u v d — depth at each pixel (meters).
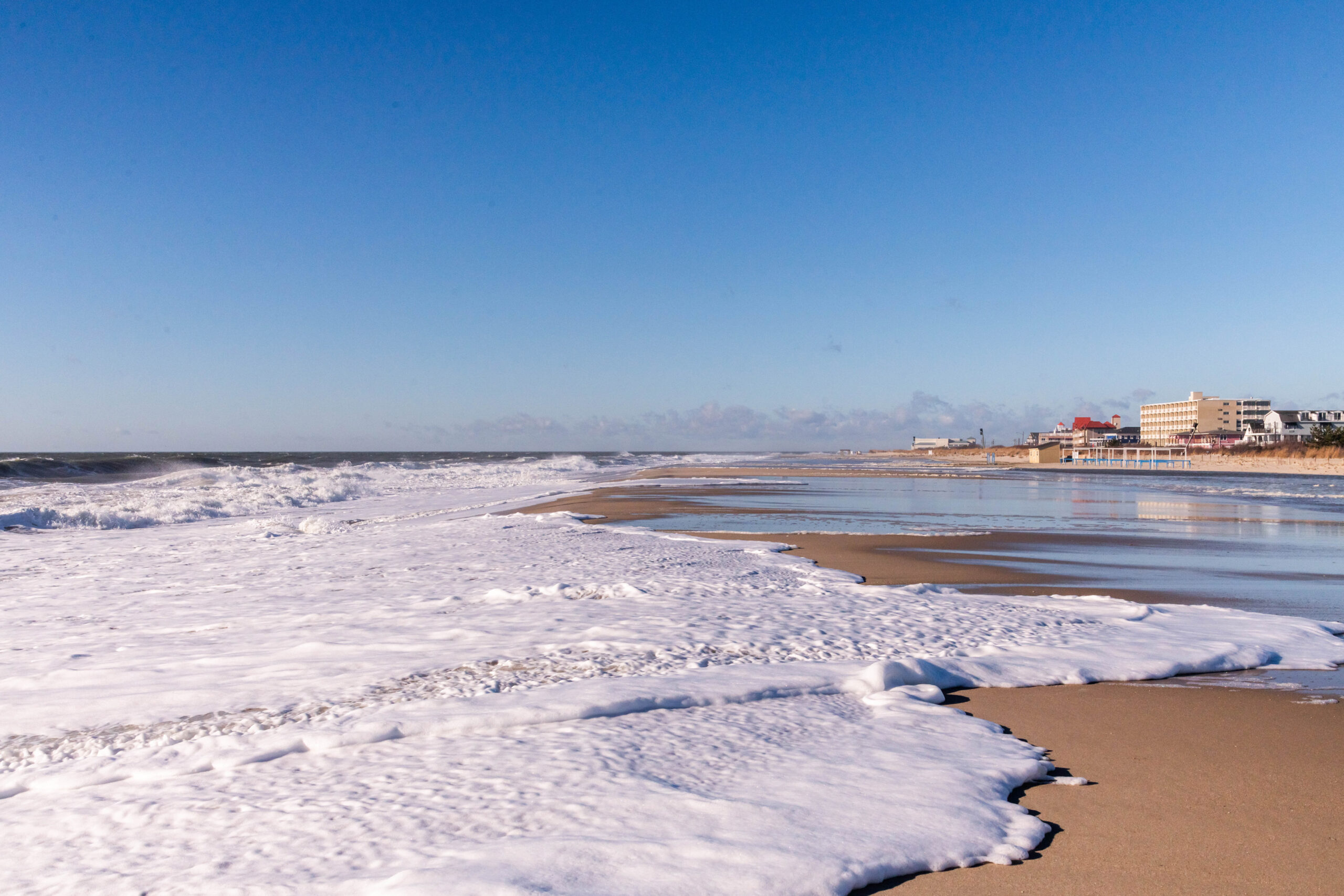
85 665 6.59
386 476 47.31
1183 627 8.05
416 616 8.28
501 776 4.00
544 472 54.56
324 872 3.03
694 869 3.04
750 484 39.31
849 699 5.55
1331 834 3.63
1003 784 4.07
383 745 4.55
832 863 3.13
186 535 18.30
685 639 7.08
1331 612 9.29
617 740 4.55
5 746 4.71
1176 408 142.00
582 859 3.09
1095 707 5.56
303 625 8.00
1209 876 3.23
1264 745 4.80
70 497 28.02
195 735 4.77
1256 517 22.67
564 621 7.87
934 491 35.06
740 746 4.48
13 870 3.17
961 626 7.84
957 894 3.06
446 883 2.88
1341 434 81.81
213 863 3.15
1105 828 3.66
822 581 10.64
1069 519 21.45
